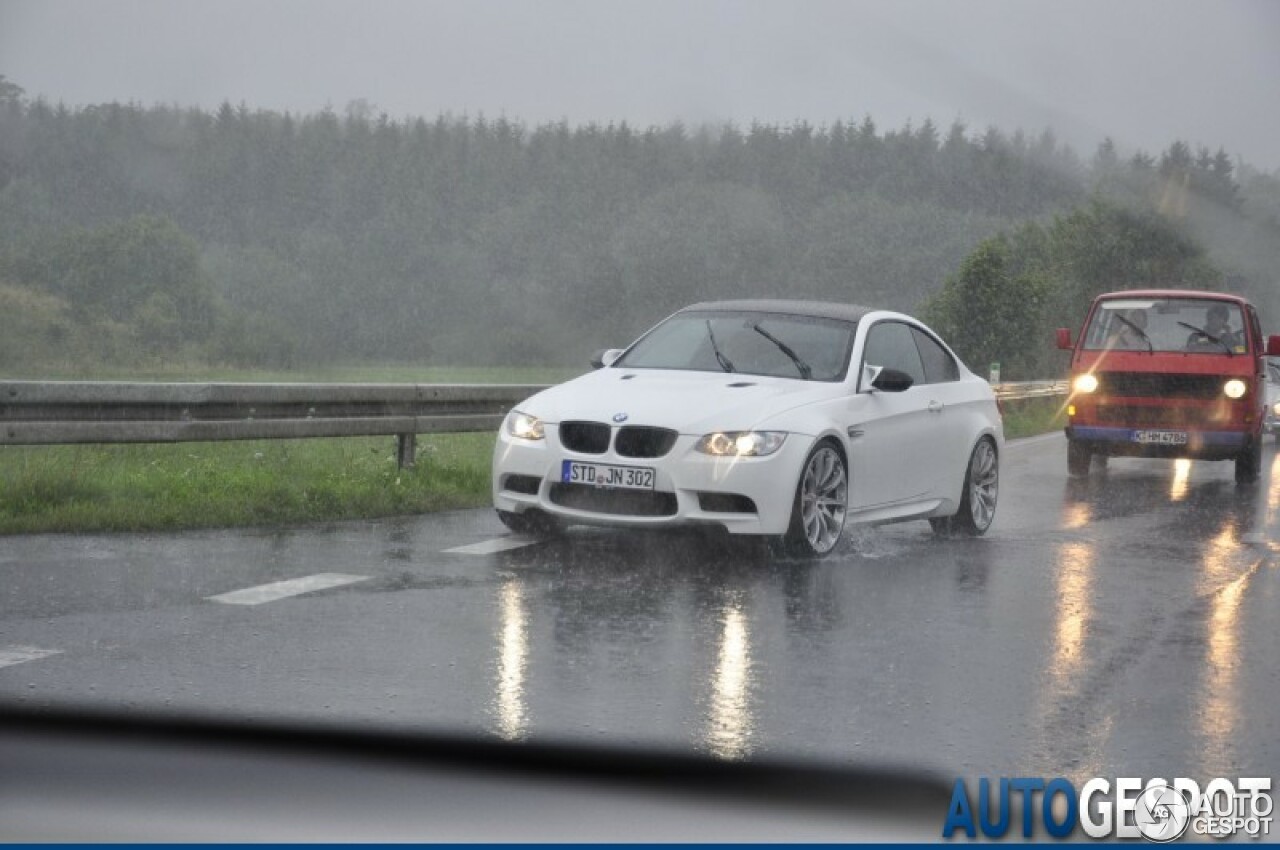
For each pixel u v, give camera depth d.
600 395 10.10
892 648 7.13
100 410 11.27
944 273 190.50
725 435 9.55
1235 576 9.96
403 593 8.18
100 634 6.90
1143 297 19.16
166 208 193.25
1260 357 18.97
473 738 5.36
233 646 6.73
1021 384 31.36
